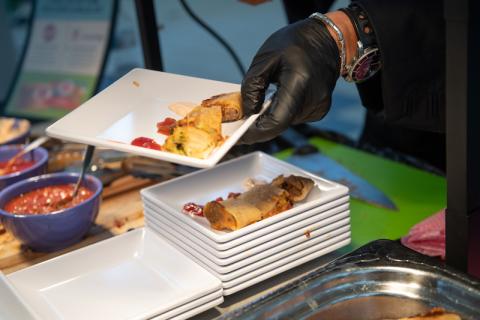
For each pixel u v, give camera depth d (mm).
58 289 954
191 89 1018
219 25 2061
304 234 962
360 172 1247
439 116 1060
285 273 982
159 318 875
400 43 1003
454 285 829
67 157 1312
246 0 1251
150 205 1034
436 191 1177
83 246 1079
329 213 978
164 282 947
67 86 1871
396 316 832
